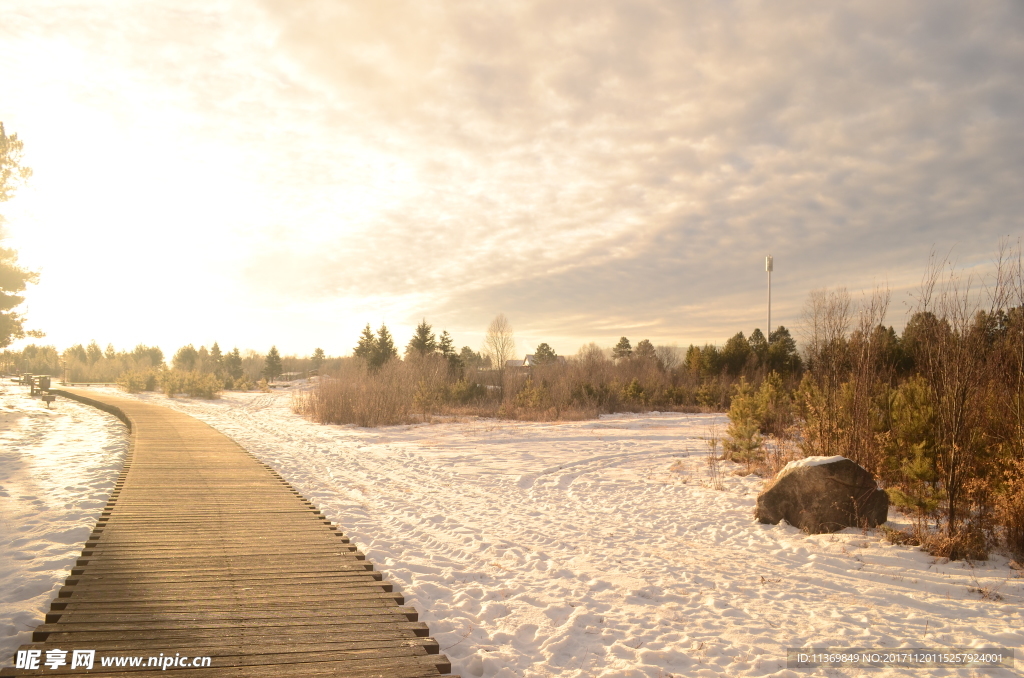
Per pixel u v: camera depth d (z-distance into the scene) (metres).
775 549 7.51
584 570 6.68
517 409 26.95
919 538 7.28
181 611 4.64
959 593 5.87
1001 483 7.12
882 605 5.65
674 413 29.08
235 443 15.27
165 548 6.29
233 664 3.83
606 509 9.79
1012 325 8.02
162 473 10.89
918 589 6.03
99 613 4.53
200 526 7.23
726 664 4.51
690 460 14.41
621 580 6.36
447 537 7.97
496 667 4.37
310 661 3.94
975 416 7.77
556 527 8.56
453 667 4.36
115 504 8.29
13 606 4.88
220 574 5.55
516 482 12.14
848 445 10.22
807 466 8.30
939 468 7.50
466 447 16.97
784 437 14.63
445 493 10.99
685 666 4.48
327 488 11.18
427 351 45.94
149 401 36.25
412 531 8.23
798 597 5.89
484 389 31.83
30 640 4.28
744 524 8.67
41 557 6.14
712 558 7.14
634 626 5.19
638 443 17.72
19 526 7.21
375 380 26.86
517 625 5.18
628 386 32.72
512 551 7.34
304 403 30.97
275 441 18.14
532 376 34.03
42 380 34.50
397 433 20.42
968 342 7.89
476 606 5.62
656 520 9.00
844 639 4.91
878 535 7.78
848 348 11.06
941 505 7.48
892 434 9.74
